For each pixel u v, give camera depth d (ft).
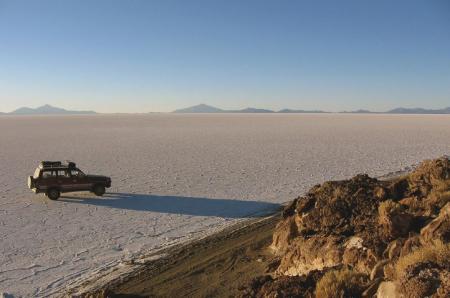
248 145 165.78
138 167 107.14
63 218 60.39
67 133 265.13
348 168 99.45
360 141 177.99
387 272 23.27
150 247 47.57
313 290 24.80
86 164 112.98
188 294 33.73
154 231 53.88
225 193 75.31
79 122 494.18
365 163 107.55
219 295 32.83
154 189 79.87
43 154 139.44
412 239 25.88
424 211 31.09
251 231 50.21
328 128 305.53
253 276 35.55
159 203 68.85
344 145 159.94
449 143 161.48
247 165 107.76
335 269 27.09
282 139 196.85
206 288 34.45
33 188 70.85
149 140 198.29
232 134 241.35
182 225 56.39
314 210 35.70
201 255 42.88
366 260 27.25
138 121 520.01
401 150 137.80
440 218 26.21
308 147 153.79
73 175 73.26
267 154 132.05
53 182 71.36
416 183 36.73
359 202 34.35
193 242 47.98
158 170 101.96
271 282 26.96
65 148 159.94
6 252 46.62
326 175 90.53
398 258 24.88
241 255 41.32
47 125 405.80
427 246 22.99
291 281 26.08
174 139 203.51
